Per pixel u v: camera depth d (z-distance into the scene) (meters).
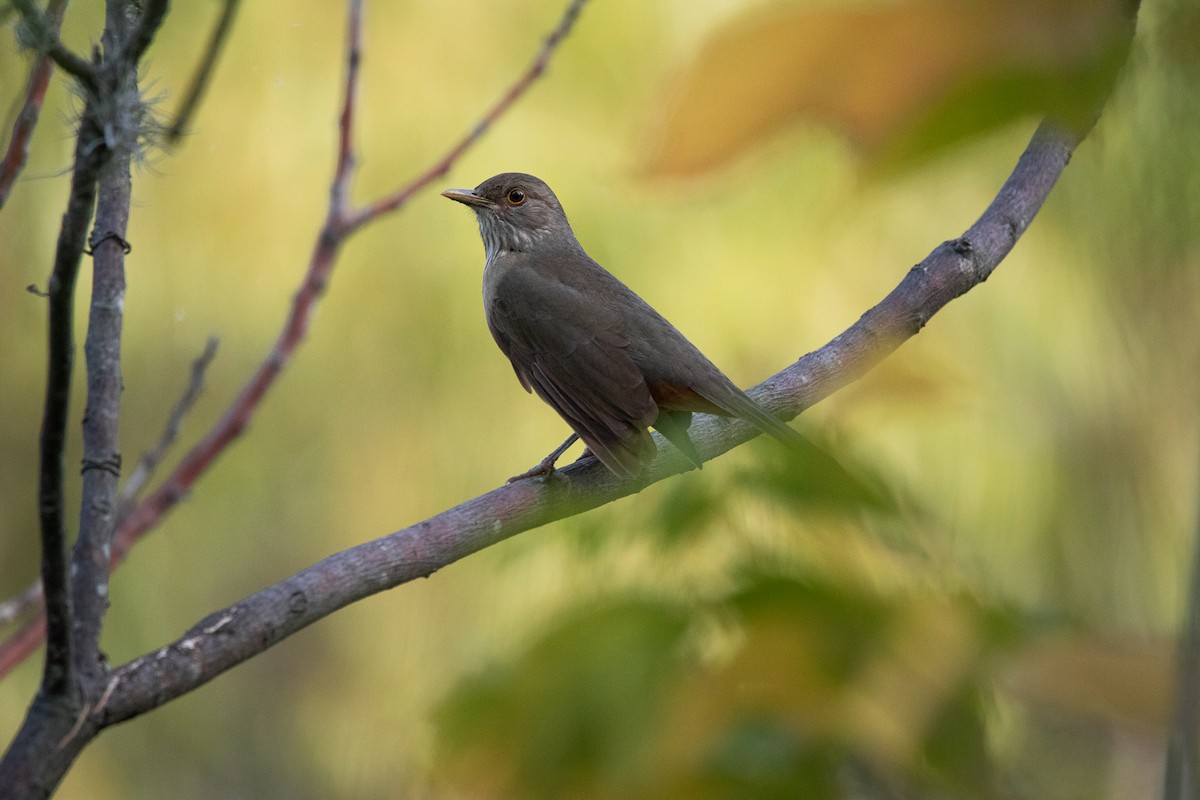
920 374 3.99
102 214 5.28
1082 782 4.00
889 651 3.32
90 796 13.99
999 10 1.63
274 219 11.45
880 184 1.67
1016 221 6.80
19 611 6.91
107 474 4.70
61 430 3.81
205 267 11.56
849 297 9.65
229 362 11.85
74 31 7.77
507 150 11.10
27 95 5.77
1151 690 2.11
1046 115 1.62
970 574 3.47
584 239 10.34
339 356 11.65
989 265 6.84
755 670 3.39
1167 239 2.61
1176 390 3.31
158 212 11.49
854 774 3.29
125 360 11.83
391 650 10.79
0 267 11.30
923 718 3.22
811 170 8.38
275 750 13.77
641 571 3.67
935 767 3.22
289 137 11.47
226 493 12.30
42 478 3.82
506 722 3.41
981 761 3.24
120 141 3.67
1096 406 6.54
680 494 3.73
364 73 11.45
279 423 11.81
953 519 5.89
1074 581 5.22
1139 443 5.03
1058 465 5.85
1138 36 1.73
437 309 11.45
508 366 11.45
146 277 11.62
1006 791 3.39
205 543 12.67
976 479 6.29
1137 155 2.28
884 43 1.66
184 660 4.41
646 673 3.40
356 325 11.56
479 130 8.32
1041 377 7.12
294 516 12.22
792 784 3.25
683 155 1.72
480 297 11.46
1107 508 5.23
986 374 7.31
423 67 11.46
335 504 11.86
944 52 1.64
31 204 11.10
